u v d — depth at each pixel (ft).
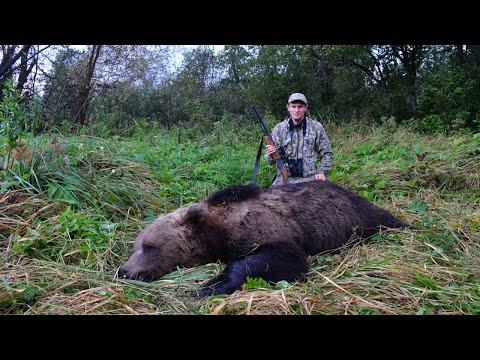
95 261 7.14
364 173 12.03
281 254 6.84
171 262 7.15
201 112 22.36
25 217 8.32
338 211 8.04
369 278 6.33
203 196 10.79
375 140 17.52
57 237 7.63
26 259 6.98
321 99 28.32
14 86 9.41
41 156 9.61
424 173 11.84
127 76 24.16
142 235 7.32
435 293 5.99
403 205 10.17
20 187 9.00
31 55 20.30
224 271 6.63
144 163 12.05
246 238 7.22
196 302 5.99
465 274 6.49
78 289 6.17
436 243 7.71
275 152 10.60
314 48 25.88
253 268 6.59
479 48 26.76
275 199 7.81
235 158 13.66
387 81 28.76
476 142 13.87
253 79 27.53
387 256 7.18
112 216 9.09
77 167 10.47
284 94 26.91
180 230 7.28
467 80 23.03
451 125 20.33
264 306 5.64
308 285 6.41
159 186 10.97
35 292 5.91
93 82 22.56
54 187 8.99
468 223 8.70
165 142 16.28
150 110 25.36
